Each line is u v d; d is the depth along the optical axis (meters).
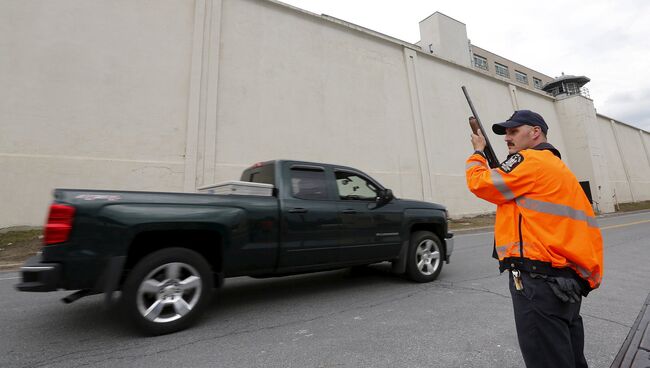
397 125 17.88
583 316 3.84
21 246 8.41
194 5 12.60
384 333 3.38
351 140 16.03
